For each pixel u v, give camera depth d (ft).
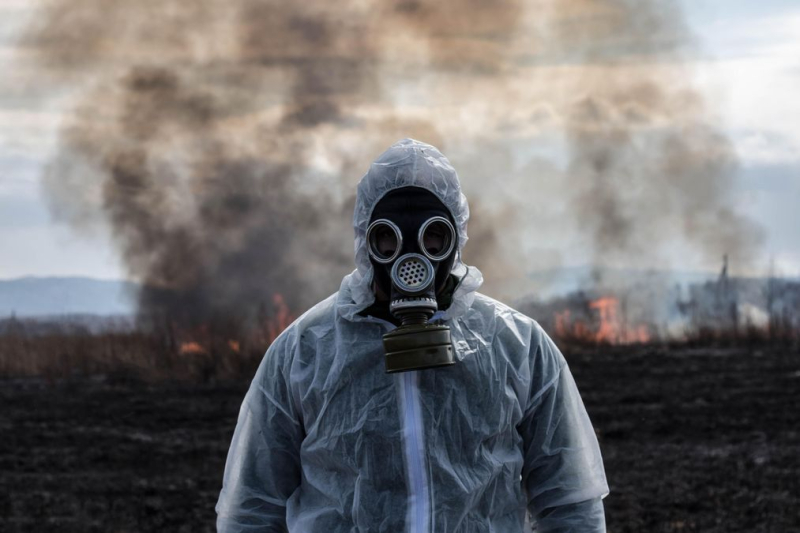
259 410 10.85
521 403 10.64
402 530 9.99
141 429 50.98
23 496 37.52
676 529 30.91
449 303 10.48
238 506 10.84
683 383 60.59
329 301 10.94
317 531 10.30
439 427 10.18
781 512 32.65
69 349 76.33
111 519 34.19
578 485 10.82
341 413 10.30
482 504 10.34
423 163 10.27
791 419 48.80
